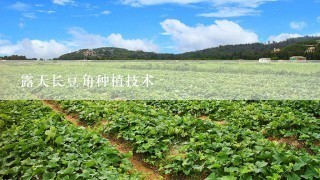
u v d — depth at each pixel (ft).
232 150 31.65
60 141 34.27
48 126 39.83
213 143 32.94
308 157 26.81
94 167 29.27
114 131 42.88
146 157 35.50
